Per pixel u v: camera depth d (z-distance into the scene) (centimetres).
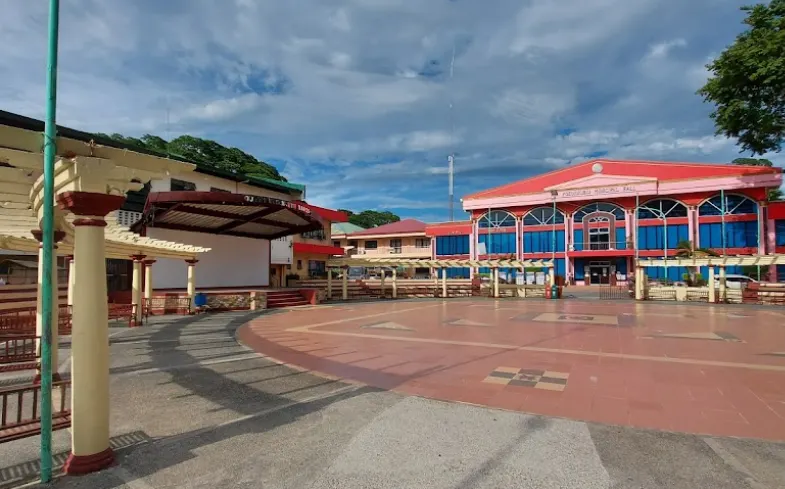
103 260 398
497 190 4634
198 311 1795
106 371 397
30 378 714
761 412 529
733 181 3603
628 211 4050
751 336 1133
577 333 1196
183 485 358
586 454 409
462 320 1541
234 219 2014
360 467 387
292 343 1048
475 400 581
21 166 409
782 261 2095
